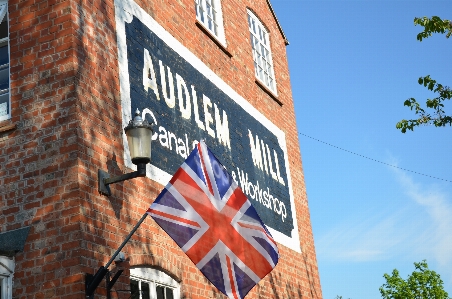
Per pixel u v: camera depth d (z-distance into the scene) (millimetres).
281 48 16562
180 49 11219
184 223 7879
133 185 8812
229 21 13844
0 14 8734
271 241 8672
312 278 14430
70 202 7602
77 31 8445
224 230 8250
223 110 12297
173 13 11312
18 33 8609
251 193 12656
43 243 7559
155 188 9328
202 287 9938
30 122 8156
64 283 7293
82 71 8320
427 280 36125
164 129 10016
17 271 7555
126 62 9422
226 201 8422
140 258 8523
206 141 11305
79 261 7324
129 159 8828
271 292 12281
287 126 15492
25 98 8297
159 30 10664
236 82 13242
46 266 7441
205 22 12906
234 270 8195
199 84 11594
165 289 9125
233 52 13516
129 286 8125
